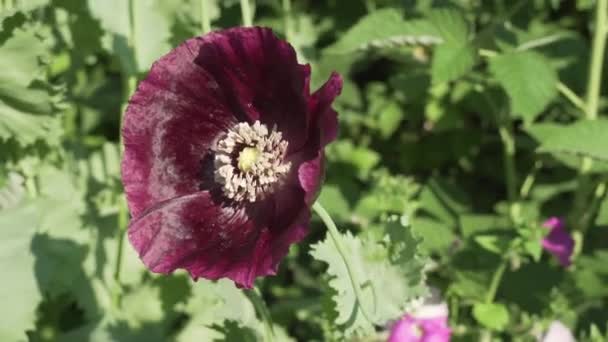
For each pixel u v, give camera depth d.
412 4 0.90
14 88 0.75
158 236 0.66
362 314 0.69
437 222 0.83
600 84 0.92
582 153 0.76
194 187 0.68
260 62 0.66
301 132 0.66
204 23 0.72
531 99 0.77
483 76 0.89
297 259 0.92
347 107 1.01
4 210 0.79
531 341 0.80
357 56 0.97
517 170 0.98
